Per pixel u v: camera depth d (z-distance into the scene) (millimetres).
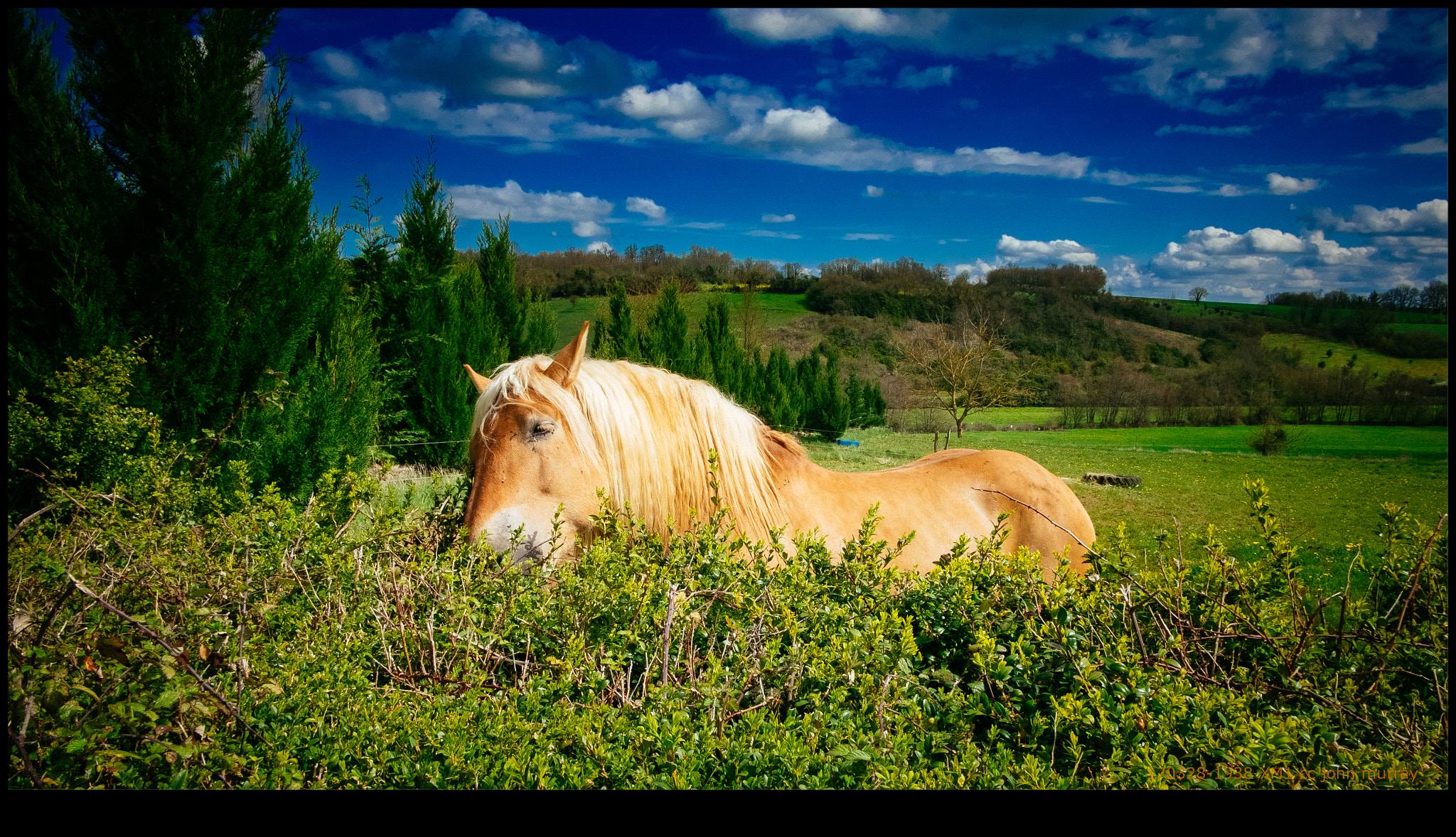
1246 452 23438
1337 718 1947
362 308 7281
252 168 5270
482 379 3172
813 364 26656
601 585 2123
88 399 3656
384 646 2061
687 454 2941
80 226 4562
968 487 3613
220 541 2488
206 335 5039
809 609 2107
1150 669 1943
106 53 4770
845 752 1526
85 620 1990
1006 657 2025
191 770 1506
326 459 5656
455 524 2982
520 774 1504
